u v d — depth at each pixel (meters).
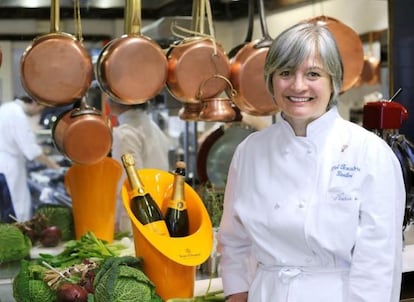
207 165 2.46
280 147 1.51
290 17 2.78
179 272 1.62
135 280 1.52
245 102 2.08
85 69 1.92
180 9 2.64
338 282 1.44
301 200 1.45
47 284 1.60
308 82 1.39
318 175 1.45
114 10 2.64
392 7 2.73
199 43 2.00
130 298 1.49
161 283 1.62
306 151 1.46
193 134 2.93
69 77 1.91
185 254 1.60
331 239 1.42
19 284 1.61
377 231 1.39
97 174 2.11
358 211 1.41
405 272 1.89
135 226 1.62
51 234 2.14
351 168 1.42
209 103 2.02
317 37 1.38
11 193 3.09
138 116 2.85
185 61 1.99
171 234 1.71
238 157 1.61
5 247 1.99
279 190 1.49
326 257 1.44
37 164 3.20
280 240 1.48
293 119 1.46
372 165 1.40
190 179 2.80
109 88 1.93
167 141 2.92
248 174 1.56
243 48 2.09
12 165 3.10
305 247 1.45
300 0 2.78
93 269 1.63
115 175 2.15
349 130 1.46
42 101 1.92
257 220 1.51
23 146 3.11
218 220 2.08
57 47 1.89
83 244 1.88
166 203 1.79
